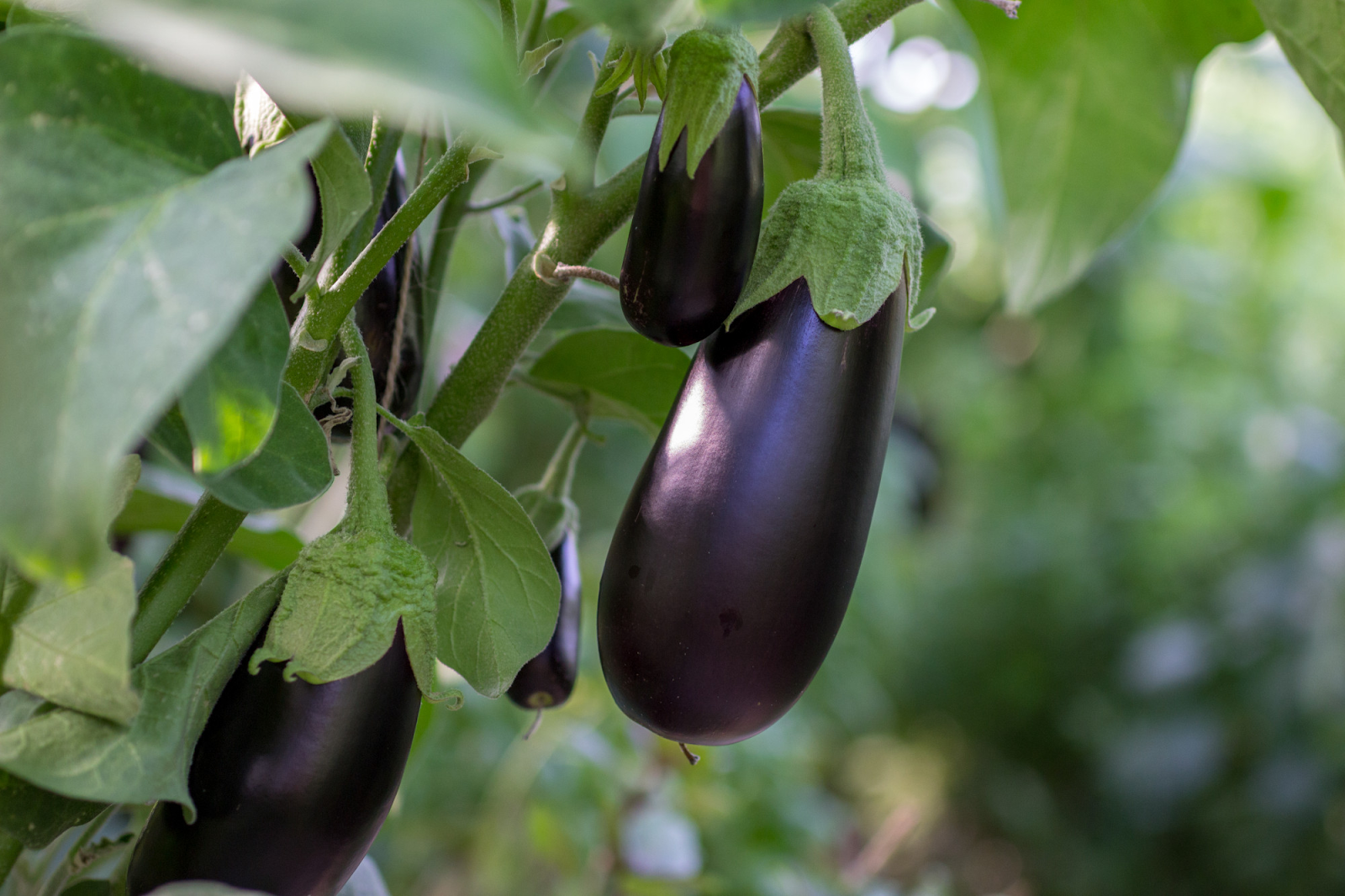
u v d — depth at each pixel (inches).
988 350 177.5
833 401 23.1
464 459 23.8
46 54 19.1
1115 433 161.0
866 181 24.0
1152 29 35.2
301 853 22.0
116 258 18.2
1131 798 131.7
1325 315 151.7
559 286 25.3
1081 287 160.7
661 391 30.1
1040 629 162.4
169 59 18.8
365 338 25.5
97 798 20.4
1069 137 38.0
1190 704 130.0
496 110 17.3
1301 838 117.6
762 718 23.4
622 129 60.5
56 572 17.3
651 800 52.7
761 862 52.6
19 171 18.7
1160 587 147.3
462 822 56.6
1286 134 151.6
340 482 54.2
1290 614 123.9
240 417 19.8
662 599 22.8
